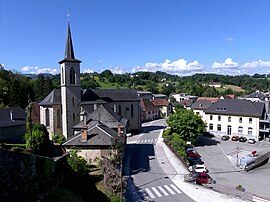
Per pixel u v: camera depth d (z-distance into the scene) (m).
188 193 25.34
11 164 12.94
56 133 46.97
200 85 153.50
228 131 56.84
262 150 45.41
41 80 93.38
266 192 27.75
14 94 75.50
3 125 41.53
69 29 45.88
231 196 24.92
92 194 20.67
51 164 17.42
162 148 43.00
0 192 12.09
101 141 30.44
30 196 14.26
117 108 56.50
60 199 16.92
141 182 27.83
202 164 36.69
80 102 47.47
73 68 46.22
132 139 51.16
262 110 53.72
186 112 49.06
